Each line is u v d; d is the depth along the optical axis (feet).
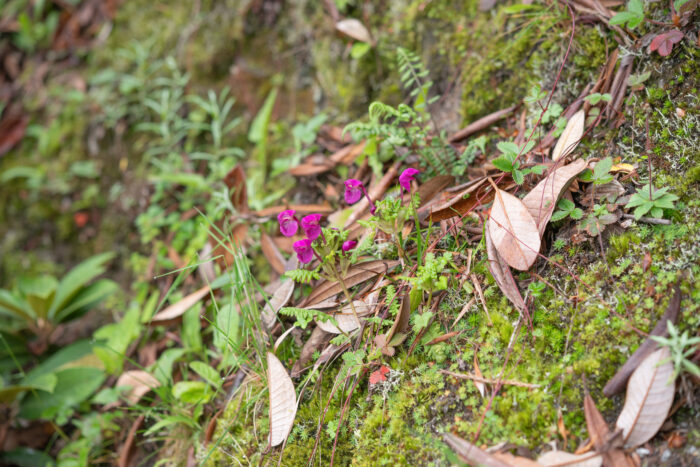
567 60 4.23
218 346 4.25
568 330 3.74
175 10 5.43
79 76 5.86
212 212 4.87
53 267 5.42
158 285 4.94
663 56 3.97
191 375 4.46
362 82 4.79
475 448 3.61
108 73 5.61
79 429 4.73
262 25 5.14
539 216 3.85
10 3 6.47
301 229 4.46
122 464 4.40
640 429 3.53
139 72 5.44
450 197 4.11
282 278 4.23
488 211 4.00
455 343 3.85
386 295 3.97
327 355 3.95
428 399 3.79
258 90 5.09
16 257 5.54
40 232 5.54
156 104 5.24
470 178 4.25
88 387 4.60
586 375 3.65
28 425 4.86
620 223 3.82
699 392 3.54
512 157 3.95
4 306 4.97
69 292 4.99
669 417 3.54
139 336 4.71
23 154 5.85
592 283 3.78
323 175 4.66
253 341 4.01
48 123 5.82
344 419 3.86
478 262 3.95
